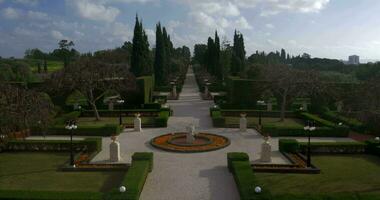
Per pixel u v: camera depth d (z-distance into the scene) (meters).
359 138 26.22
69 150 22.05
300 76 32.34
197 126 30.75
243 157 17.91
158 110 36.72
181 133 27.28
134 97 39.94
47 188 15.52
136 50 50.72
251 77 49.66
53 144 21.98
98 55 83.00
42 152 21.77
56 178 16.88
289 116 35.53
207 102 47.41
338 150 21.67
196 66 127.19
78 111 35.78
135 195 13.27
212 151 22.17
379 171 18.06
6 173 17.64
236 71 60.62
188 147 22.67
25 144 22.02
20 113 17.34
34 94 19.34
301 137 26.45
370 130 26.73
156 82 61.41
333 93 33.94
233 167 16.94
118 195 13.24
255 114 36.16
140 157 17.88
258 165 18.45
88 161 19.44
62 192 13.41
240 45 61.47
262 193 13.45
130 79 36.00
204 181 16.53
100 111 36.12
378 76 23.67
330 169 18.38
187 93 59.50
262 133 26.75
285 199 12.62
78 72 31.98
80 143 21.67
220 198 14.42
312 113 36.72
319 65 94.94
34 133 26.66
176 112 38.66
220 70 67.38
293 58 121.94
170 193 15.03
